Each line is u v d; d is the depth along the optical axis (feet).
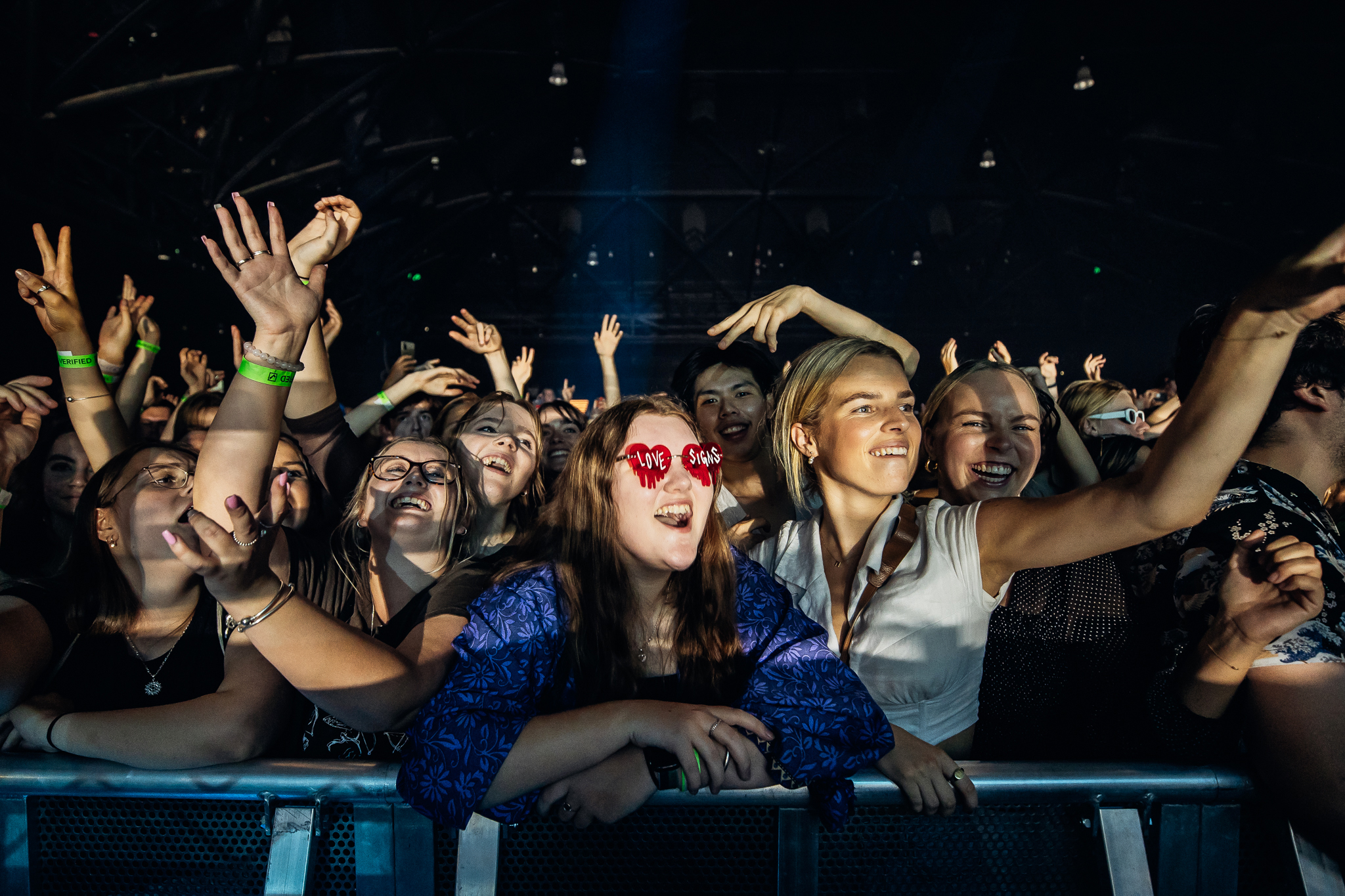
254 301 4.03
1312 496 4.24
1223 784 3.98
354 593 5.90
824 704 4.13
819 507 6.68
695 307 72.18
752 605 4.59
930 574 4.61
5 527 7.92
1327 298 3.05
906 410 5.22
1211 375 3.42
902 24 45.85
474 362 72.54
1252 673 3.86
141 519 4.89
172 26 31.32
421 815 4.06
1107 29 43.96
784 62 48.57
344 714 3.90
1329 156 45.80
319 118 39.40
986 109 50.65
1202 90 46.60
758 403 8.48
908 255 66.13
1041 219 60.23
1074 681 4.78
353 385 58.29
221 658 4.90
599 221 61.87
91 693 4.85
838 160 56.70
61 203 32.45
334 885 4.16
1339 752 3.64
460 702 3.85
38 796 4.26
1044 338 71.72
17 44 28.30
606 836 4.15
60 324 6.76
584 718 3.86
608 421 4.42
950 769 4.06
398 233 55.06
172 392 40.52
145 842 4.25
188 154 37.78
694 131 53.57
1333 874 3.91
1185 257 60.29
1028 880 4.17
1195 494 3.54
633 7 44.01
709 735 3.77
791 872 4.10
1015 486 6.11
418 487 6.01
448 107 45.78
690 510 4.23
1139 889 3.92
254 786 4.10
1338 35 39.50
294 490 7.19
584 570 4.30
